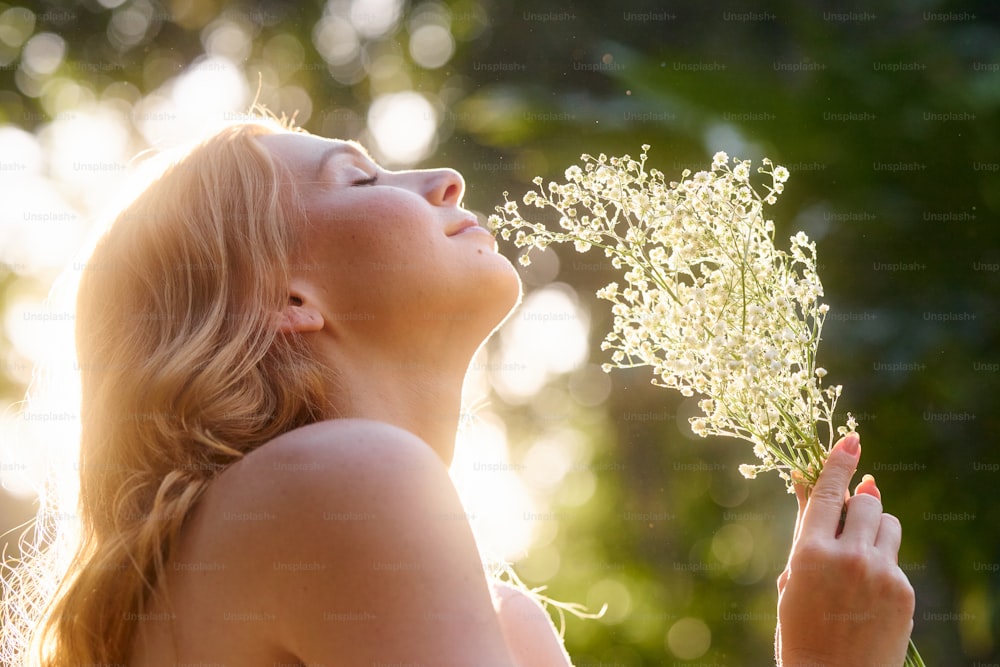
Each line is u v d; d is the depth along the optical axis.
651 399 5.18
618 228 4.41
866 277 4.21
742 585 5.12
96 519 1.45
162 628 1.28
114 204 1.62
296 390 1.39
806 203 4.20
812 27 4.40
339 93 5.83
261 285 1.44
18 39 5.91
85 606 1.35
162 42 5.94
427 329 1.46
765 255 1.72
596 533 5.32
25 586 1.71
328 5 5.90
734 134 4.11
